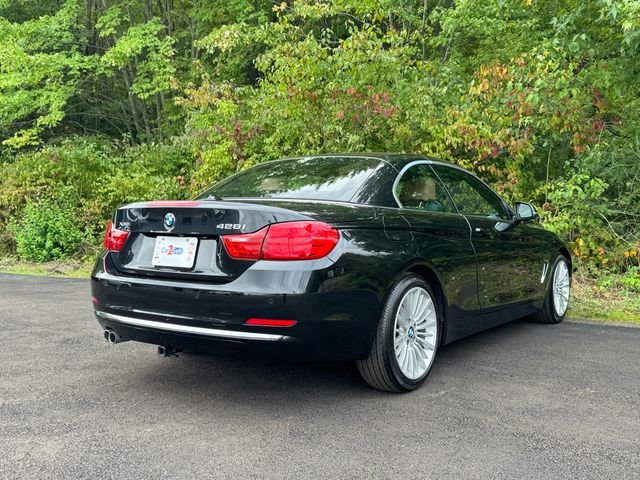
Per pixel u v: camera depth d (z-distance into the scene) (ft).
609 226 26.66
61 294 23.94
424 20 43.55
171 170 42.93
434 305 12.00
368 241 10.48
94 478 7.72
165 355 10.87
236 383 11.85
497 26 39.70
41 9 76.28
